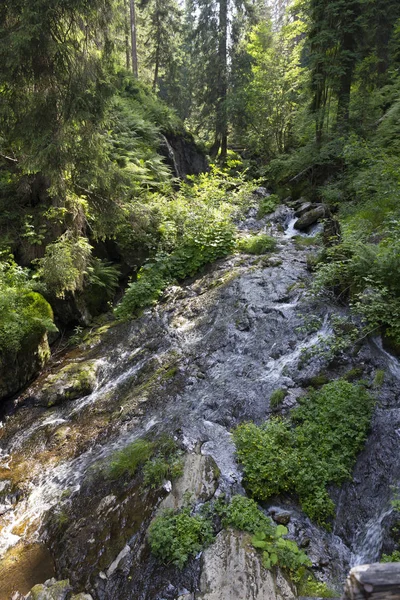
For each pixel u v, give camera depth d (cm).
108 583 402
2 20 746
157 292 982
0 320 732
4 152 916
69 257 845
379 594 158
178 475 491
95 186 898
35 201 967
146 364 762
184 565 396
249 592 354
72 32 790
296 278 871
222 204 1377
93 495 505
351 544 410
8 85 768
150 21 2803
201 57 2370
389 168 967
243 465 495
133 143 1391
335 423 512
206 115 2342
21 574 429
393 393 535
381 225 858
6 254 888
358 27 1409
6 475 571
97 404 695
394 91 1308
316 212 1195
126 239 1092
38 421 682
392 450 468
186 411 616
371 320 625
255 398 605
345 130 1420
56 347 891
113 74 858
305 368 628
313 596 349
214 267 1041
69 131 779
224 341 761
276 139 2014
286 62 1922
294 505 447
